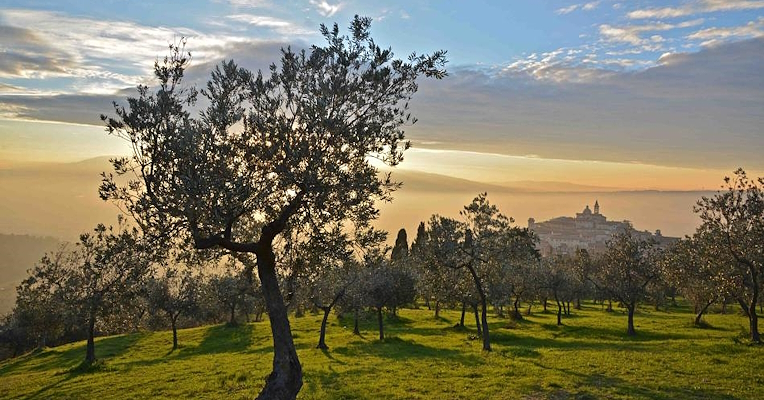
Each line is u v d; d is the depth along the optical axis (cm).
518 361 3541
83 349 6206
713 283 4644
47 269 4491
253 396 2653
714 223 4381
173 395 2880
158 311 6688
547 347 4528
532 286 7800
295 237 1866
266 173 1561
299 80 1606
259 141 1576
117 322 4522
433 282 4897
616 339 5438
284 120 1555
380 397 2602
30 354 6412
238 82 1633
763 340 4203
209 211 1492
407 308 10762
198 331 7325
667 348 4050
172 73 1599
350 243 1819
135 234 1612
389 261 6106
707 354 3569
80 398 3042
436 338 5647
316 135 1551
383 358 4019
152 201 1491
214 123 1523
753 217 4238
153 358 5159
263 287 1736
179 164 1484
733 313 8925
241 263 2072
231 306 7550
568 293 8819
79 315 4325
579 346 4562
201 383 3183
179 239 1669
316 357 4234
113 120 1498
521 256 4656
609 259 6288
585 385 2664
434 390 2708
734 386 2544
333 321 7844
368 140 1598
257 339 6106
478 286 4353
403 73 1650
